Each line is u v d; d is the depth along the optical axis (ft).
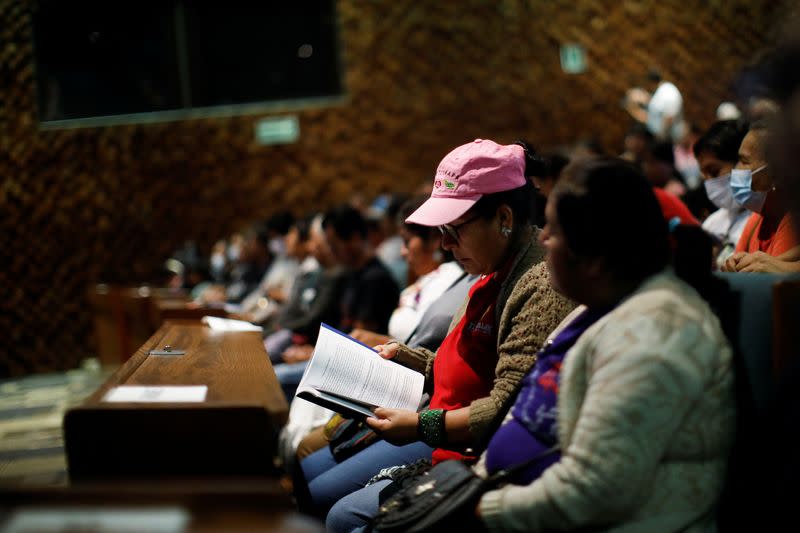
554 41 28.02
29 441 15.72
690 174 21.44
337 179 28.99
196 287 26.55
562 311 5.86
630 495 4.32
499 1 27.99
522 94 28.22
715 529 4.65
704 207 12.45
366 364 6.72
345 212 13.03
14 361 28.27
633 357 4.35
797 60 3.84
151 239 29.14
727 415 4.52
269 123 28.96
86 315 28.76
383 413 6.22
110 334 24.31
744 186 7.94
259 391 5.56
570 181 4.75
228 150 29.12
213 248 29.19
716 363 4.47
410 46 28.35
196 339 8.66
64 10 28.50
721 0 27.25
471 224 6.51
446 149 28.55
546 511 4.49
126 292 22.91
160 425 5.06
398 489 6.40
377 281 12.76
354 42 28.48
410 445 7.63
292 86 29.32
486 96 28.32
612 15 27.81
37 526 4.00
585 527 4.56
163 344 8.25
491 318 6.51
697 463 4.52
